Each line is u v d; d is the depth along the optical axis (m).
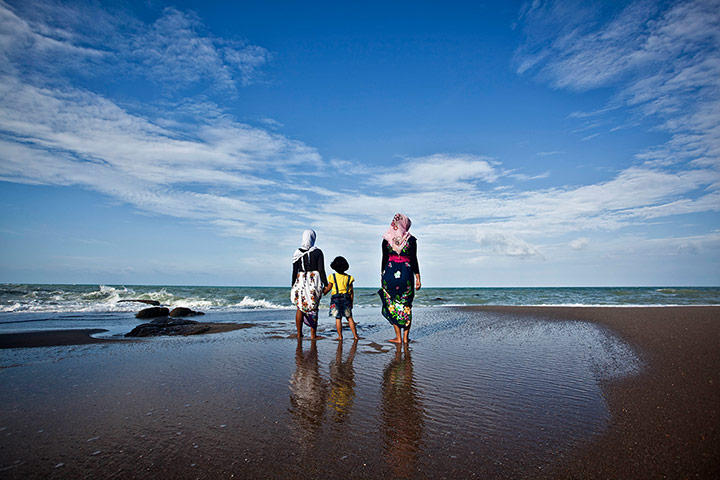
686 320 9.38
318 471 2.14
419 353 5.62
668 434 2.63
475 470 2.16
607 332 7.83
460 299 24.83
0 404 3.22
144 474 2.10
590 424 2.84
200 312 12.22
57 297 18.92
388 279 6.52
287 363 4.87
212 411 3.09
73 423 2.82
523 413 3.09
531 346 6.26
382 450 2.41
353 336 7.38
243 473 2.12
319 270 6.98
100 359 5.02
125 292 19.41
